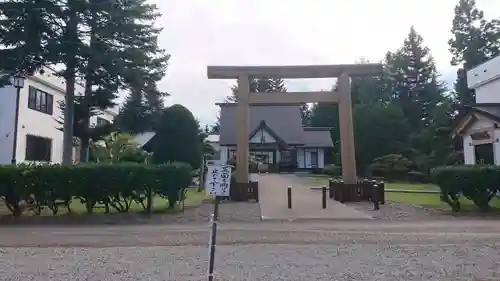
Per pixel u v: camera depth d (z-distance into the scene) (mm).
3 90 26938
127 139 27547
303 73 20516
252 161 42625
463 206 16828
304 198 20641
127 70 21359
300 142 48188
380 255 8461
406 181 36375
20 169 14617
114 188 15023
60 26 21234
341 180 20891
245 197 19719
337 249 9148
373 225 13133
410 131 44281
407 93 60531
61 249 9383
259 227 12797
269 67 20453
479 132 22359
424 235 11078
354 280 6617
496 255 8391
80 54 20609
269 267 7488
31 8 19594
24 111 27750
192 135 26219
